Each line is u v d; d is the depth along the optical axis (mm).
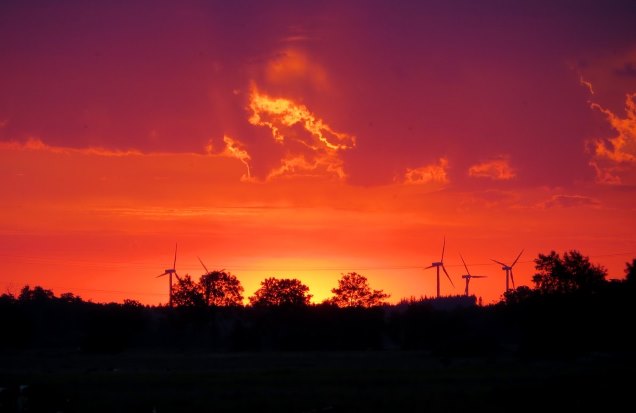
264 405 67812
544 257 146000
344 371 106625
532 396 69625
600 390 72688
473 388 79625
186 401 71250
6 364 142875
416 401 68938
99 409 67312
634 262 139375
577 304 135750
